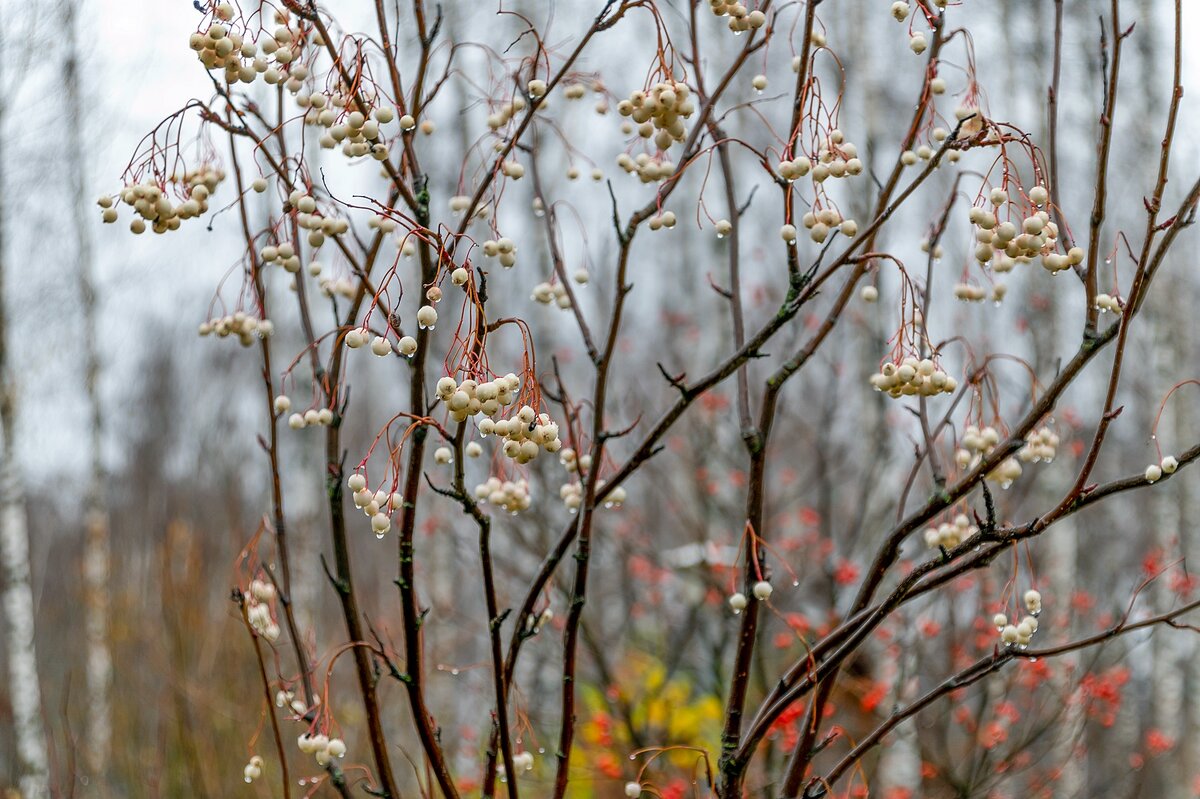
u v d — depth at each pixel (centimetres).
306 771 606
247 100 243
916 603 535
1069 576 805
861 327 774
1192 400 1167
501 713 206
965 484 214
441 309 728
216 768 589
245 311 256
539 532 604
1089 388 1095
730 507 752
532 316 912
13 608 746
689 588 751
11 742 734
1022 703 587
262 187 222
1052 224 209
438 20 229
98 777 714
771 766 501
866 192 794
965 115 242
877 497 722
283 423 988
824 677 225
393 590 986
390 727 689
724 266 964
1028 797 508
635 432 760
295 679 236
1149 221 192
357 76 204
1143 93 1012
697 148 250
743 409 234
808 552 686
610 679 555
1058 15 239
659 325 1093
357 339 177
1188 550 1007
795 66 231
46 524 1451
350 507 1126
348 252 229
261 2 214
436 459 233
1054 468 824
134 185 224
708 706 613
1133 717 938
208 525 1010
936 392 209
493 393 172
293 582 836
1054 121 237
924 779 610
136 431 1830
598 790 599
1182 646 962
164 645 668
